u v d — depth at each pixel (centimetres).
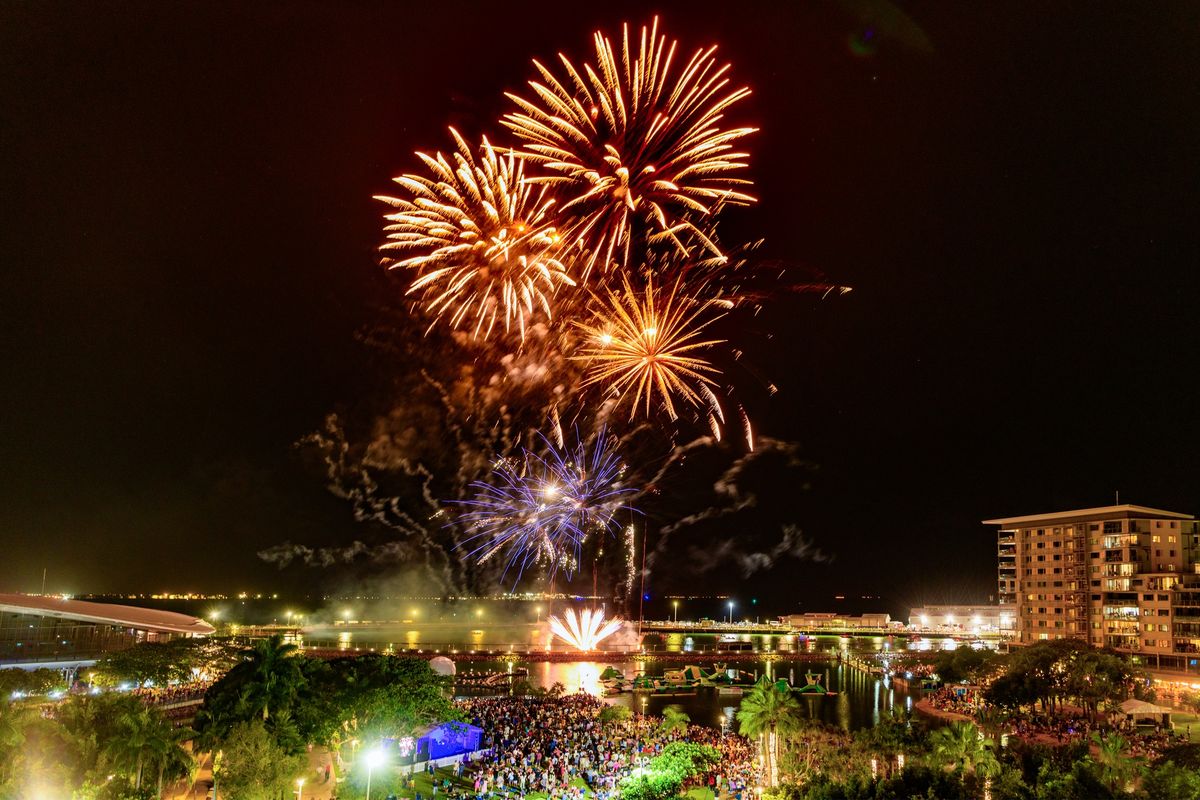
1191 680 17212
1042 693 13888
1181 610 18112
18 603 16512
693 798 8262
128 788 6619
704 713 16225
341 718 8638
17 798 6047
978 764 8450
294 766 7581
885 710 16175
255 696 8169
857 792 7625
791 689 18300
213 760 7944
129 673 12975
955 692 17112
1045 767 7931
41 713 8656
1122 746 8756
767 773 9781
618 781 8981
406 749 8531
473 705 14125
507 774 9106
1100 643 19562
